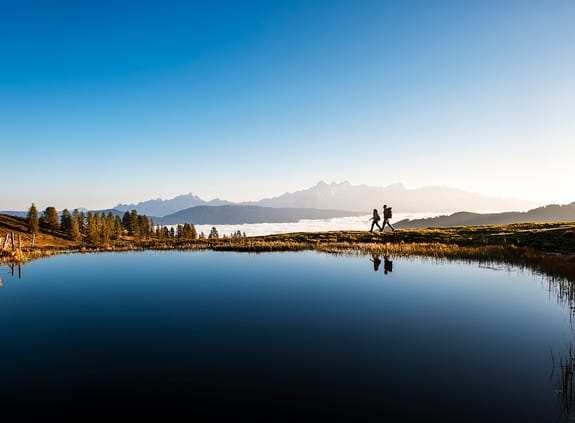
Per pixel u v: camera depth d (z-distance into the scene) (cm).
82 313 1209
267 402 633
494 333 978
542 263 2056
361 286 1595
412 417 582
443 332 984
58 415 599
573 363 781
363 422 569
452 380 709
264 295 1445
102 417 591
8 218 12325
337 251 2966
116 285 1678
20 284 1731
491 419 574
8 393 677
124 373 755
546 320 1090
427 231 4016
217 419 581
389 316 1143
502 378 715
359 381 707
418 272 1953
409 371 751
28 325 1083
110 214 13700
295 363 794
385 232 4156
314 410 605
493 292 1464
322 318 1123
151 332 1009
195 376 737
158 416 592
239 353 852
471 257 2444
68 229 12644
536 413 590
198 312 1207
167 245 3803
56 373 759
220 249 3375
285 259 2577
